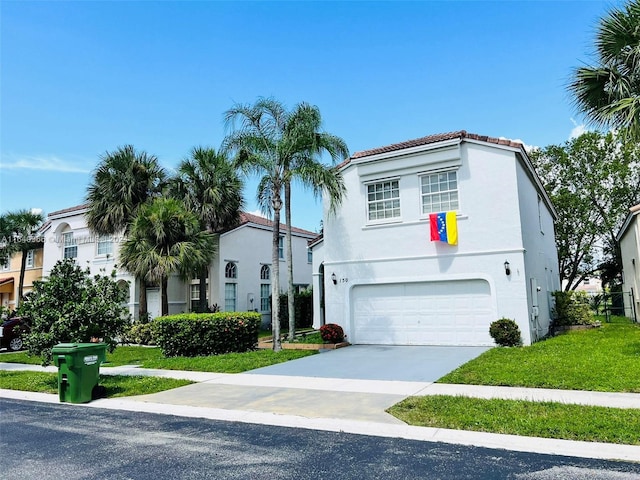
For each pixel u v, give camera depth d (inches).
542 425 235.6
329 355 537.0
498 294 553.6
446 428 243.3
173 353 574.9
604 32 426.0
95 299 418.3
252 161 594.2
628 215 803.4
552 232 968.9
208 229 903.7
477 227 571.2
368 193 650.8
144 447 232.2
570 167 1353.3
